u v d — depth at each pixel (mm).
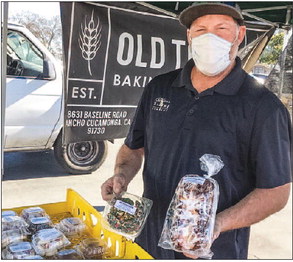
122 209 1457
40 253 1444
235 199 1470
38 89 4012
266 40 3342
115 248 1500
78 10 2574
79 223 1694
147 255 1351
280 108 1423
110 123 2936
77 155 4594
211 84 1535
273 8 2898
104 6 2666
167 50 3010
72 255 1437
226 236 1481
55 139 4301
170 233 1229
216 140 1452
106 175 4789
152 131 1646
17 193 3971
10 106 3848
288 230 3615
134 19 2822
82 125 2820
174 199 1312
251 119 1411
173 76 1701
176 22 2992
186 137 1513
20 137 3980
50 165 4984
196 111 1510
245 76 1543
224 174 1436
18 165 4891
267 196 1351
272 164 1361
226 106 1459
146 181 1663
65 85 2678
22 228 1581
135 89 2967
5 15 1836
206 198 1236
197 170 1470
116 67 2842
